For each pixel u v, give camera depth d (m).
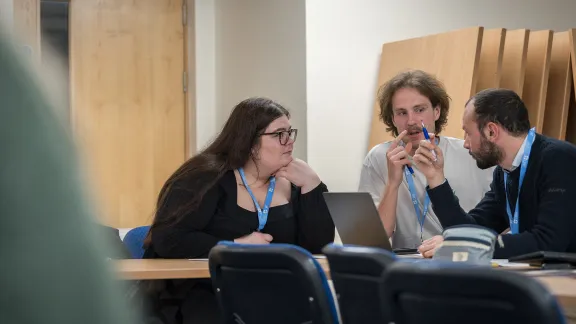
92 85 5.68
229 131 3.20
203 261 2.86
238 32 5.71
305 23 5.04
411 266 1.37
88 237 0.33
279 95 5.32
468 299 1.29
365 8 5.21
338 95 5.13
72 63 5.62
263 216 3.14
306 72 5.04
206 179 3.10
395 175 3.18
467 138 2.88
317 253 3.24
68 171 0.33
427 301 1.36
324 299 1.95
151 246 3.20
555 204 2.63
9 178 0.31
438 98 3.35
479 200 3.40
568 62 4.93
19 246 0.31
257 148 3.15
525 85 5.03
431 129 3.34
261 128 3.15
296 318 2.04
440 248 2.25
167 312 2.96
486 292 1.25
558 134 4.98
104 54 5.71
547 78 4.88
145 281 2.90
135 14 5.79
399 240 3.39
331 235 3.25
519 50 4.90
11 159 0.31
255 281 2.10
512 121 2.77
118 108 5.75
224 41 5.85
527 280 1.21
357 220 2.72
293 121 5.17
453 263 1.37
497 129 2.78
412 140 3.32
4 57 0.32
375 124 5.18
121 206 5.74
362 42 5.20
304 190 3.24
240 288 2.16
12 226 0.31
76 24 5.63
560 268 2.29
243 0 5.66
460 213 2.89
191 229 3.08
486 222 3.04
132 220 5.77
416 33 5.38
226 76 5.82
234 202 3.14
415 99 3.30
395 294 1.43
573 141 5.16
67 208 0.32
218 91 5.91
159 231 3.07
